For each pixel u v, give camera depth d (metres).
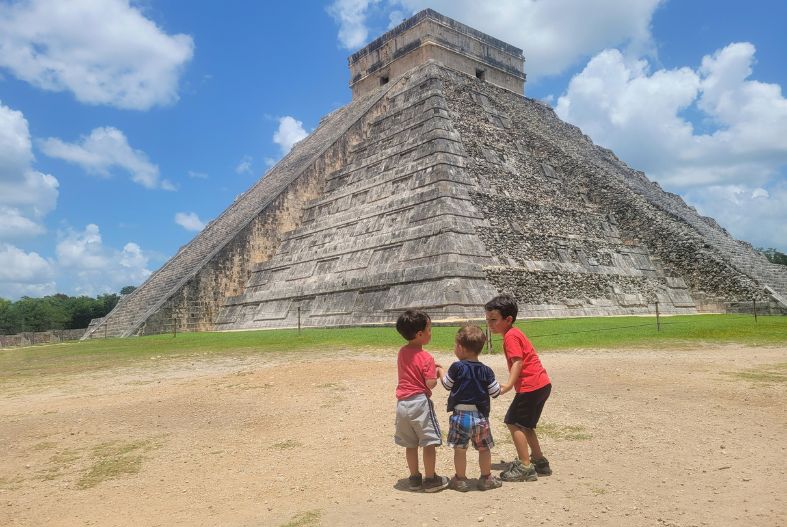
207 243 37.00
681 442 6.77
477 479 5.88
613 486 5.47
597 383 10.42
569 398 9.23
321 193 35.78
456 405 5.65
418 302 23.47
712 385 9.88
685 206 42.53
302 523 4.88
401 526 4.73
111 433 8.34
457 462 5.58
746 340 15.98
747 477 5.54
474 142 31.53
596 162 38.97
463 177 27.72
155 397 10.86
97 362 17.75
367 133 37.19
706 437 6.92
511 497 5.30
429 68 36.25
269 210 34.09
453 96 34.91
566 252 28.45
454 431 5.60
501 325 6.15
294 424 8.48
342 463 6.61
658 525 4.55
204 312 31.34
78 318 72.06
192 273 31.28
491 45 42.03
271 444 7.54
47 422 9.12
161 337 26.19
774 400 8.66
